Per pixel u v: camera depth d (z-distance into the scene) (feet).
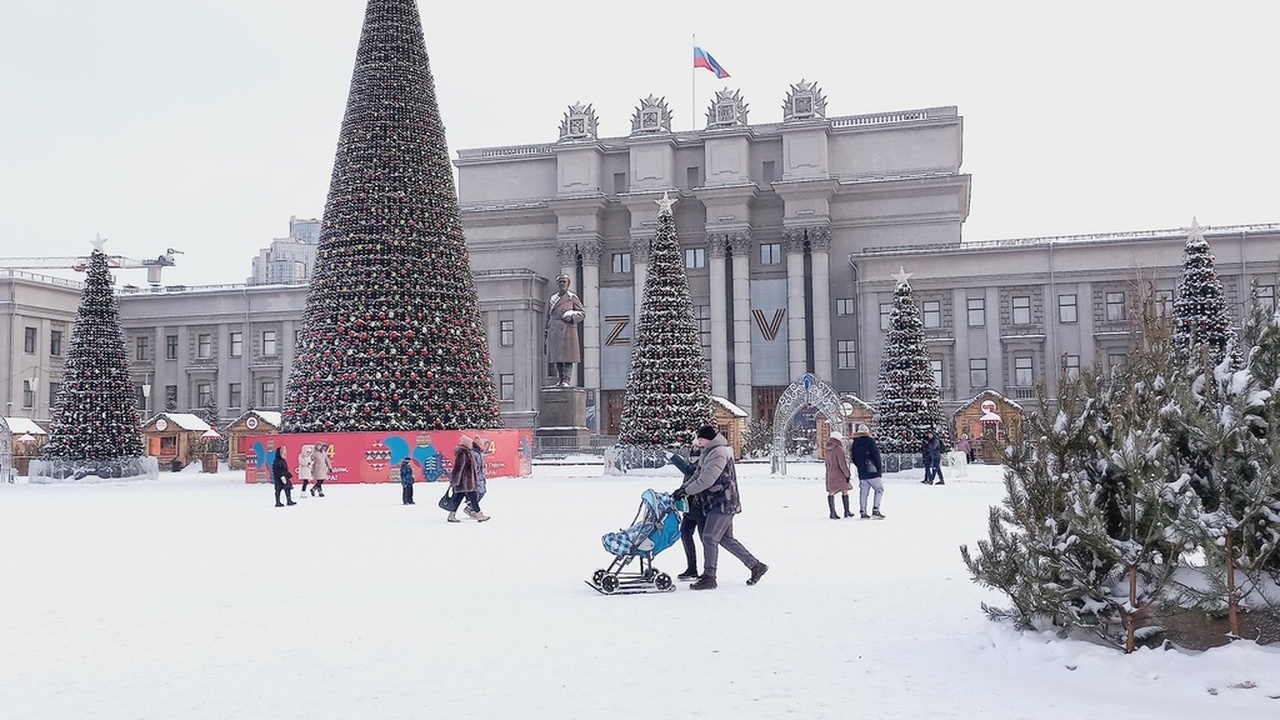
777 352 258.98
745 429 202.69
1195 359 25.21
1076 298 222.89
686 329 134.00
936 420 128.36
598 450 176.65
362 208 123.65
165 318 280.10
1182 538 22.24
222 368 275.39
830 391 124.57
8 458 151.74
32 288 258.37
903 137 258.37
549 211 274.36
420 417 120.16
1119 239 220.64
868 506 76.23
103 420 143.95
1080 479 24.06
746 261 257.55
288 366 270.67
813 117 256.93
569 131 276.82
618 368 269.03
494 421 129.18
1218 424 22.68
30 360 257.75
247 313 274.57
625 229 272.92
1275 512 22.40
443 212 127.24
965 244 231.09
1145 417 24.31
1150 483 22.58
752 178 266.77
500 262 279.28
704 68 255.91
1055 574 24.31
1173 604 22.81
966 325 229.04
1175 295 210.38
